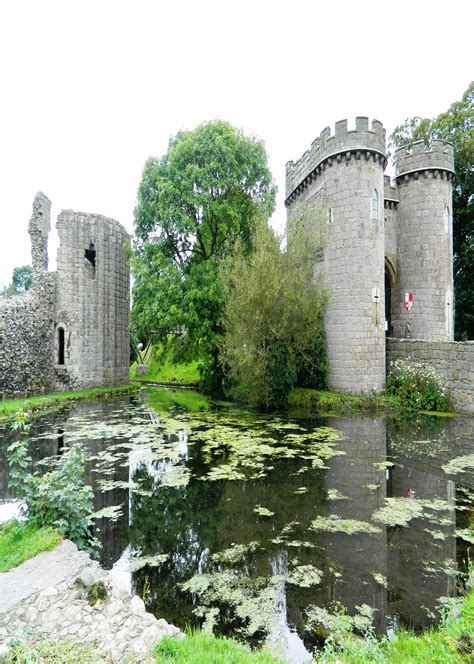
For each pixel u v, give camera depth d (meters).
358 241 16.25
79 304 20.59
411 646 3.23
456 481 7.63
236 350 14.49
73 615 3.45
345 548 5.31
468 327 24.67
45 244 20.42
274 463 8.77
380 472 8.14
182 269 19.36
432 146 19.77
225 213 18.83
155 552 5.35
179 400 18.98
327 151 17.30
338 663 2.97
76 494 5.14
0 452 9.62
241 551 5.31
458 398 14.07
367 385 15.93
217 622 3.95
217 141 18.31
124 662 2.94
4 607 3.47
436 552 5.18
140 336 19.91
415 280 20.14
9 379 17.05
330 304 16.86
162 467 8.63
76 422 13.29
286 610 4.12
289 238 15.49
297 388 17.12
